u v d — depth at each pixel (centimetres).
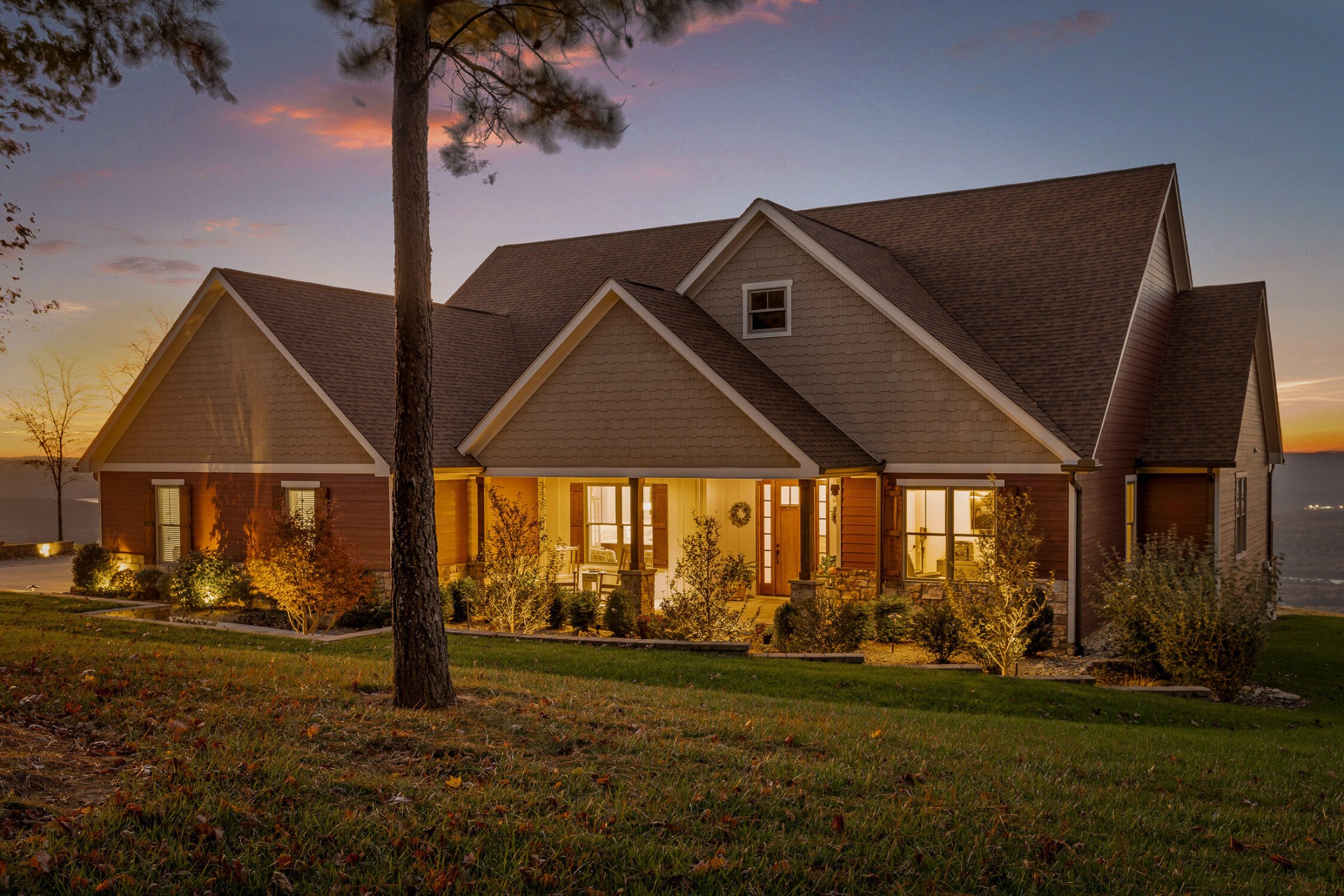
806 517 1698
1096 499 1762
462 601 1886
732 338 2030
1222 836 681
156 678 934
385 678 1020
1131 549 1984
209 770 627
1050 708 1193
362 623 1823
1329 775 875
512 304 2714
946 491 1806
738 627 1691
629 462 1886
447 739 757
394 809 605
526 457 1994
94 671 958
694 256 2519
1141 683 1464
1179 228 2214
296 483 2064
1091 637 1769
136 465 2334
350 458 2000
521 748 754
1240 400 2009
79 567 2316
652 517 2100
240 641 1509
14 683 880
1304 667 1747
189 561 2075
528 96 1071
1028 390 1805
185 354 2236
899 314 1817
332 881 521
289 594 1664
